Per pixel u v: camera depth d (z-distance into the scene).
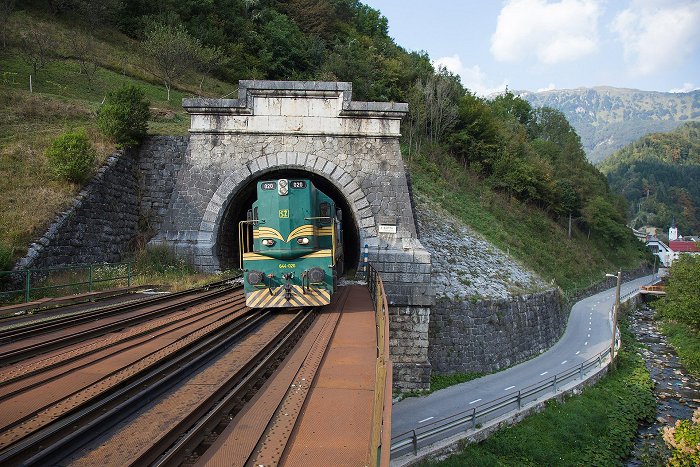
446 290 24.16
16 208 15.09
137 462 3.93
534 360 26.83
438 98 47.38
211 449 4.26
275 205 12.42
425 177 40.41
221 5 44.38
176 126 25.50
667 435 15.84
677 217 157.75
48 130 19.73
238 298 14.16
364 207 17.94
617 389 24.16
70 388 5.76
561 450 17.11
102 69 32.31
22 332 8.95
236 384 6.44
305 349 8.09
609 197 82.94
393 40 65.06
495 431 16.95
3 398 5.36
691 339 34.31
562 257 49.88
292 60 46.19
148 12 41.00
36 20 33.78
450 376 21.84
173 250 17.95
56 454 3.97
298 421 4.96
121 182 19.16
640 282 67.44
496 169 49.97
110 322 10.30
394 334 17.36
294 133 18.09
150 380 6.18
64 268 13.84
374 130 18.17
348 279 18.20
